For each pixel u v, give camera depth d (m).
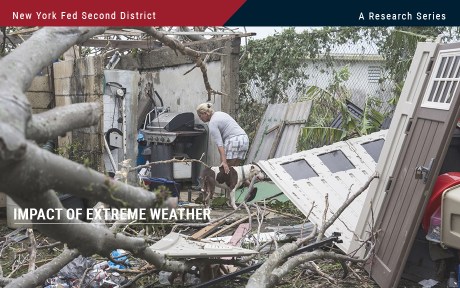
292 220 6.98
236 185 7.50
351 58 9.22
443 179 4.18
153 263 3.18
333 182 6.01
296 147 8.94
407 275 4.63
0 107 1.24
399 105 4.79
